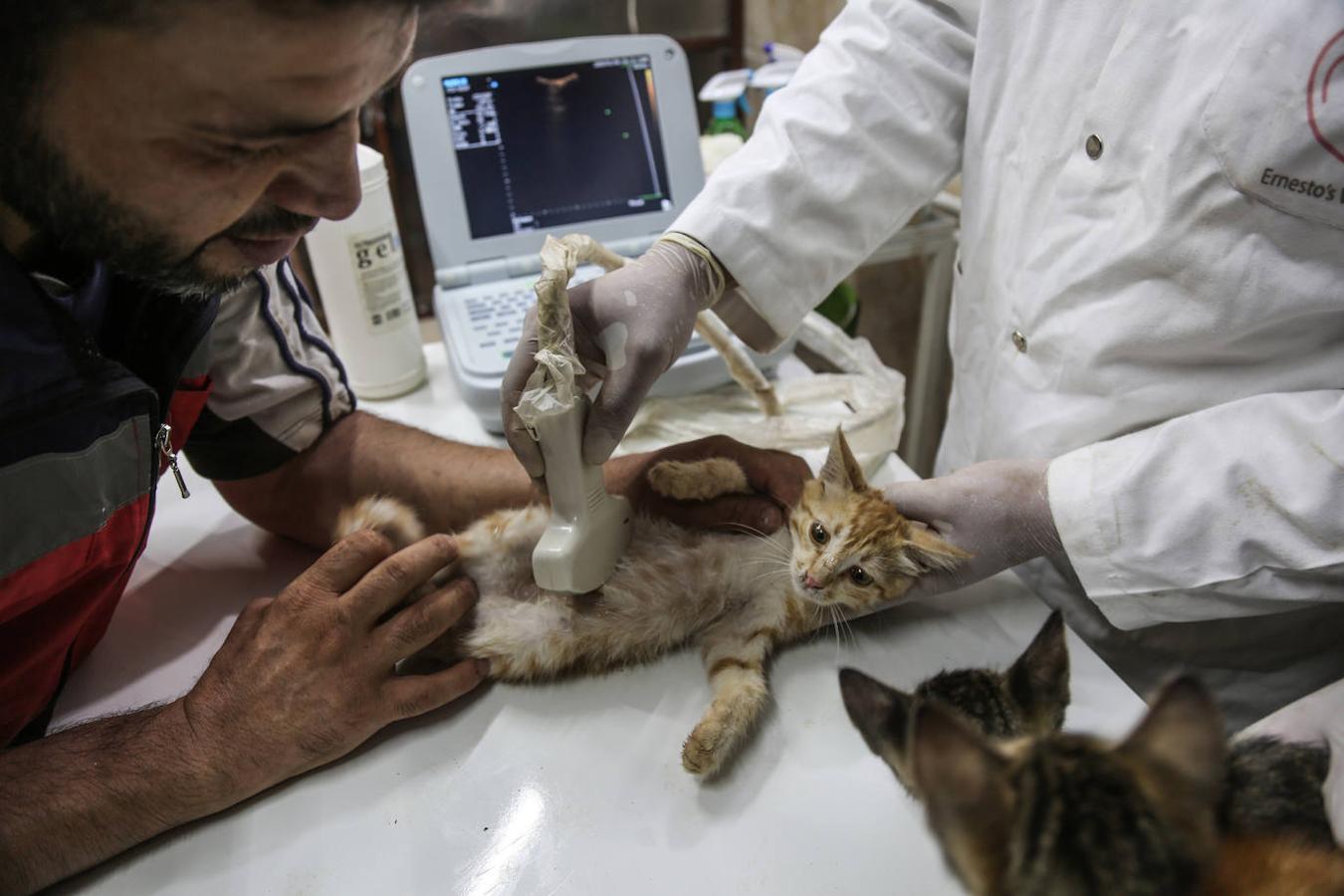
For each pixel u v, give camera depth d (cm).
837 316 169
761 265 103
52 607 81
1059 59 89
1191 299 81
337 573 88
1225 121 73
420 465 111
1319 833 51
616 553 96
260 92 53
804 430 124
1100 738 44
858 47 106
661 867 71
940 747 37
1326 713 67
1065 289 91
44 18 49
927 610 97
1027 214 97
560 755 83
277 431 107
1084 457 86
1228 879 39
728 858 71
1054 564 107
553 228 140
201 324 84
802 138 103
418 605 88
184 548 112
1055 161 92
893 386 135
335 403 114
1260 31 71
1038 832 36
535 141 138
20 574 72
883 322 210
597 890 70
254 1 48
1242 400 80
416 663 95
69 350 69
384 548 92
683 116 142
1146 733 40
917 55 104
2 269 64
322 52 51
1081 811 36
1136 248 83
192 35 49
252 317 99
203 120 54
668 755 82
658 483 105
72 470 72
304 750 80
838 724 83
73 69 51
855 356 142
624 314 91
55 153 57
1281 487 74
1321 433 73
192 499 120
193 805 76
